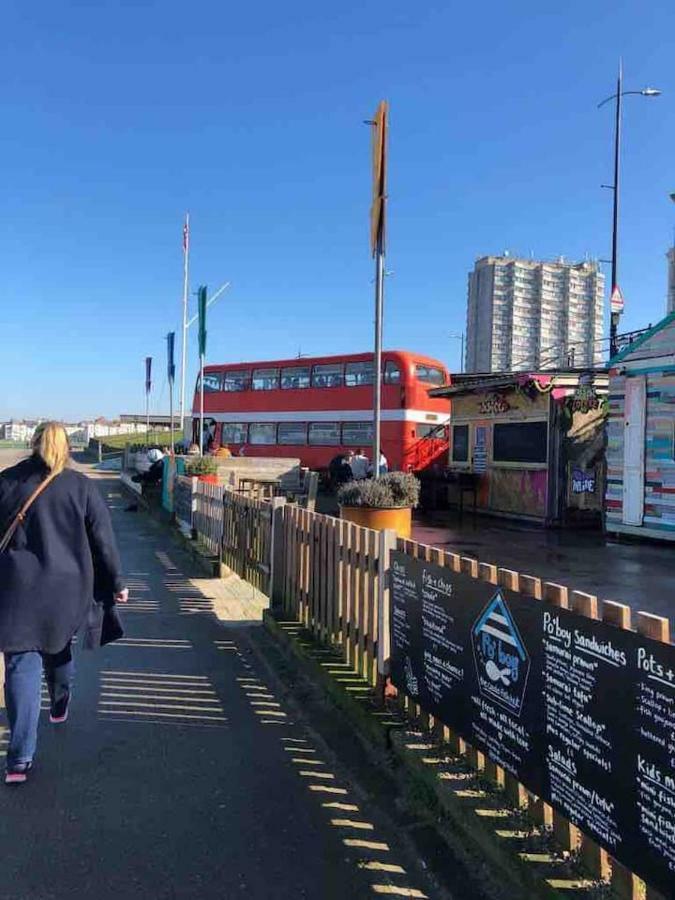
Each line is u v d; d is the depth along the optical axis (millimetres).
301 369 26328
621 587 9133
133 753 4320
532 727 3100
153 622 7402
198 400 30328
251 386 28125
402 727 4281
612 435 14156
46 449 4168
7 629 3906
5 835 3408
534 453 16672
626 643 2531
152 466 19062
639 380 13523
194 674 5797
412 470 22656
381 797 3807
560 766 2908
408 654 4352
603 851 2756
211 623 7422
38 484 4090
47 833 3426
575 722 2812
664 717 2352
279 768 4148
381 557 4703
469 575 3658
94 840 3367
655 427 13164
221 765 4180
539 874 2801
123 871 3127
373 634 4988
